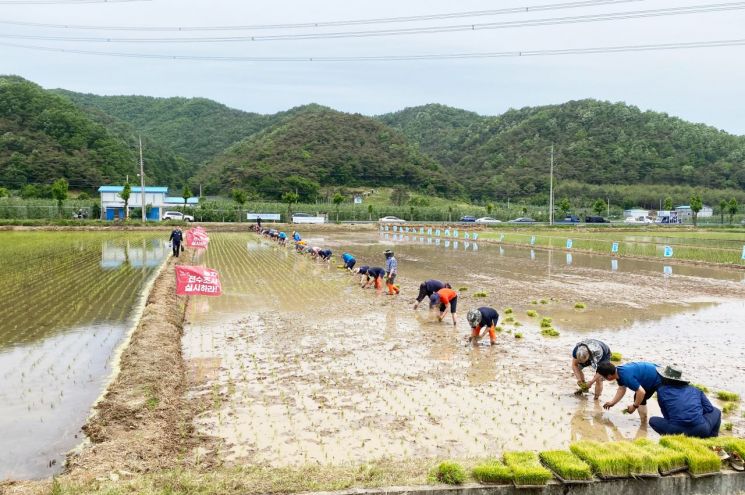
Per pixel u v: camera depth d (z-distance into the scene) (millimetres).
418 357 11141
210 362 10578
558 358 11281
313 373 9977
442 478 5914
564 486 5941
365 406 8414
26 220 49188
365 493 5566
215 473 6027
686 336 13242
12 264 24188
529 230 60250
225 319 14461
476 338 12430
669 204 74688
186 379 9562
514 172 109062
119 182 78125
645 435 7645
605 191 96562
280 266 25750
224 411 8117
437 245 41344
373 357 11078
